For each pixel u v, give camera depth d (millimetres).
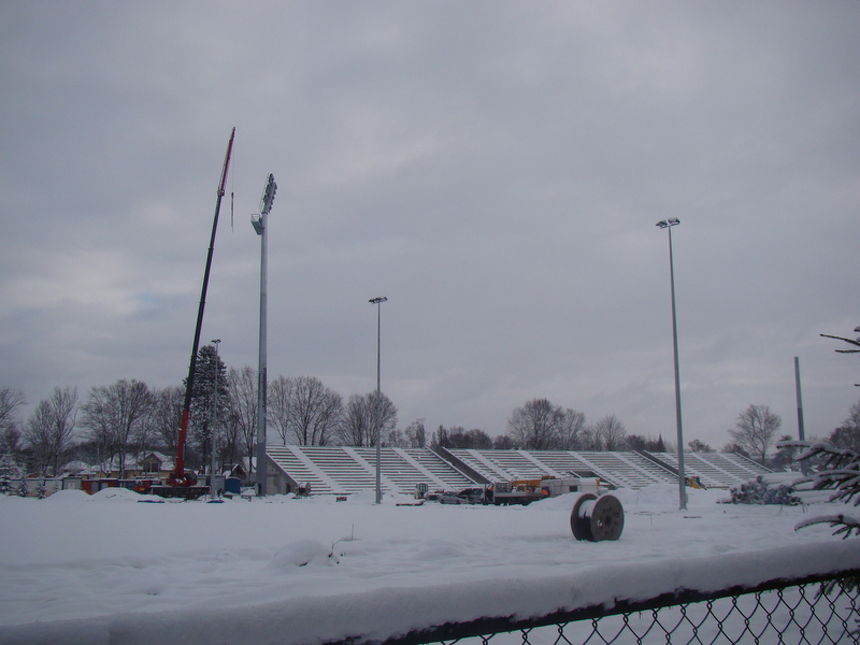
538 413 114625
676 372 36594
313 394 103500
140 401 98312
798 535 17406
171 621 1880
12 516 21594
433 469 75812
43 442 82812
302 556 10586
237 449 102438
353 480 67812
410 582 8492
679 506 35406
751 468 90500
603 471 81812
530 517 25016
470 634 2285
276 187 52531
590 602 2521
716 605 7223
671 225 39281
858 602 6410
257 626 1950
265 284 50312
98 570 10531
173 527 18672
